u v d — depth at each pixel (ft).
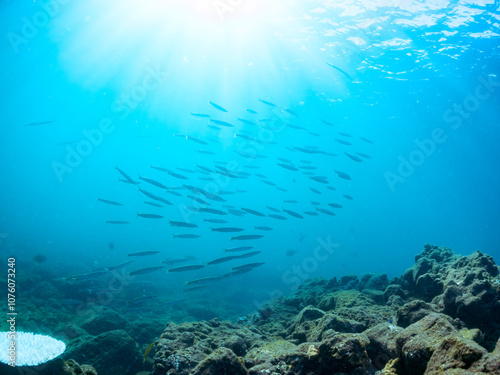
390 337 14.66
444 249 30.30
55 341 14.48
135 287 58.90
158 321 35.91
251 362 15.43
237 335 21.68
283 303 34.91
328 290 38.40
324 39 84.58
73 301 41.68
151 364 25.17
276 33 87.25
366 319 21.40
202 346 18.84
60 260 89.30
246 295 82.64
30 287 51.49
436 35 76.07
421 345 11.07
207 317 53.52
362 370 12.48
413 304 17.03
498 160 181.27
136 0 94.53
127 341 24.79
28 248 100.83
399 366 12.03
